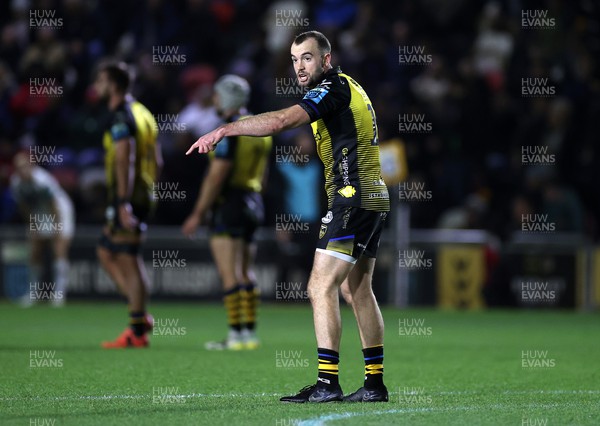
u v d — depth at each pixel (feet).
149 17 241.76
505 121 221.46
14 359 104.68
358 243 73.05
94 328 149.07
